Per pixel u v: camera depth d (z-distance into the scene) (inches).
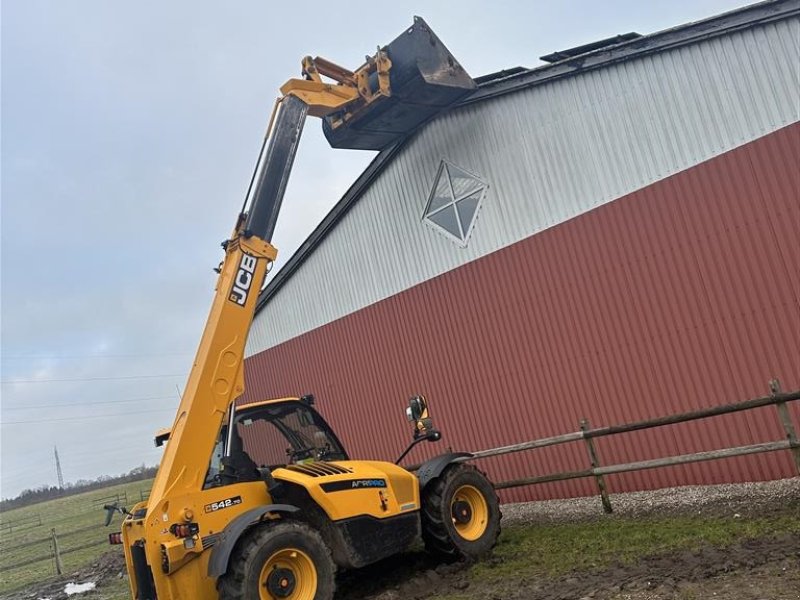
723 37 292.7
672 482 307.3
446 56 356.8
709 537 214.4
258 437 238.7
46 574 525.0
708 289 294.8
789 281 272.7
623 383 323.6
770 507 236.1
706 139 296.5
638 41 311.9
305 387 514.3
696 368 298.8
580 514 296.8
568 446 346.3
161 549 196.9
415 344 425.7
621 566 205.3
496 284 377.7
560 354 348.2
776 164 277.1
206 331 231.3
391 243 442.6
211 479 219.0
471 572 236.7
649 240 313.7
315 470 231.1
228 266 241.9
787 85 275.9
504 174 372.5
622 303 323.3
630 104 320.8
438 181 410.3
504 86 366.3
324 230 491.5
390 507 235.3
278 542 199.9
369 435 457.4
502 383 374.9
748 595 161.2
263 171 270.5
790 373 272.2
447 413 405.1
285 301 539.2
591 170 335.6
